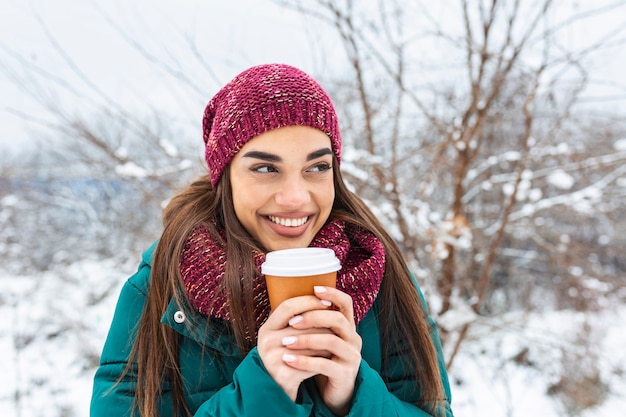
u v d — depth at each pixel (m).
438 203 4.75
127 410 1.10
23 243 7.60
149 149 4.34
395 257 1.38
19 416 4.27
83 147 4.70
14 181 7.31
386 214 3.65
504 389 4.47
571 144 4.39
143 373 1.12
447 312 3.79
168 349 1.12
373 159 3.54
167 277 1.17
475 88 3.70
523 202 4.96
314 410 1.00
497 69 3.61
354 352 0.90
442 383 1.38
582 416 4.11
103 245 6.86
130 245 5.96
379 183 3.73
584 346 4.34
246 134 1.10
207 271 1.09
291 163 1.09
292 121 1.08
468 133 3.89
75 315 5.61
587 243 5.31
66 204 7.25
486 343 4.77
